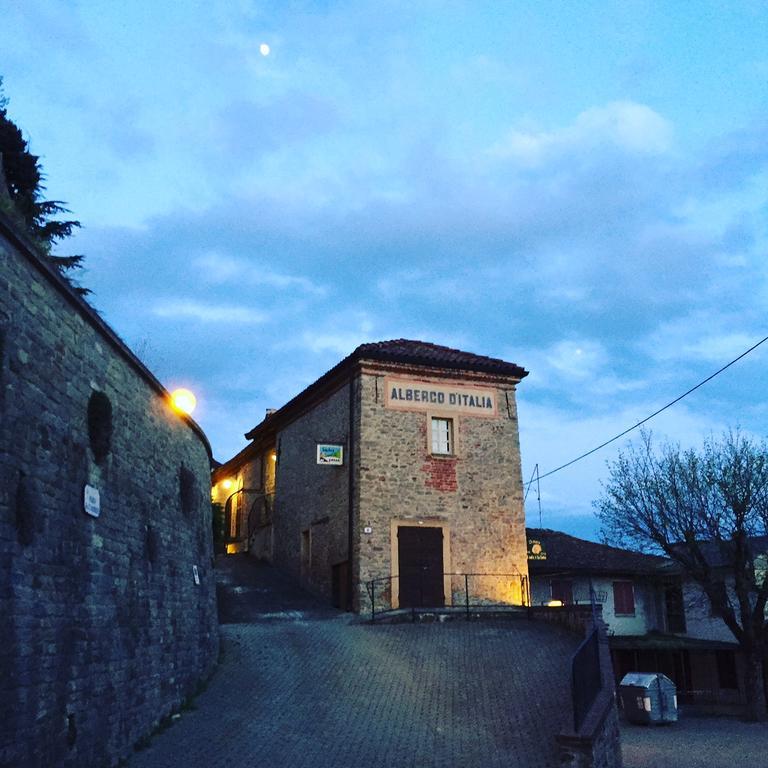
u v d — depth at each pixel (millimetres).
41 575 7133
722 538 23719
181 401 13359
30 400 7293
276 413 28578
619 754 10992
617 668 25781
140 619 9914
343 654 15195
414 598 20844
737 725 21141
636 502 24922
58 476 7770
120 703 8867
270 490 29672
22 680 6508
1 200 9477
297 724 11070
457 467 22266
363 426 21578
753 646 22375
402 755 9875
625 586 27172
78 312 8664
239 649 15469
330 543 22703
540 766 9367
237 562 28562
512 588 21828
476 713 11695
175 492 12484
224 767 8984
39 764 6699
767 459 23359
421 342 24984
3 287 6906
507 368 23406
